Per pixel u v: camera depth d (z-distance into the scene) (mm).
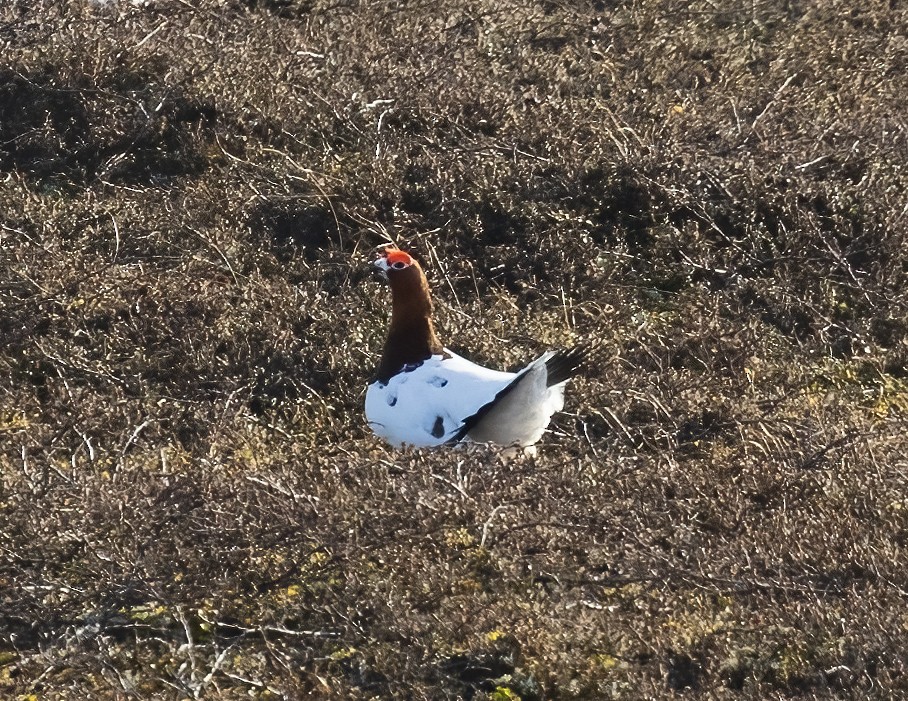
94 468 16016
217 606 13766
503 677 13109
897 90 29203
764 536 14828
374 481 15375
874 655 12992
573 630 13570
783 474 16203
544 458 16812
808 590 13898
